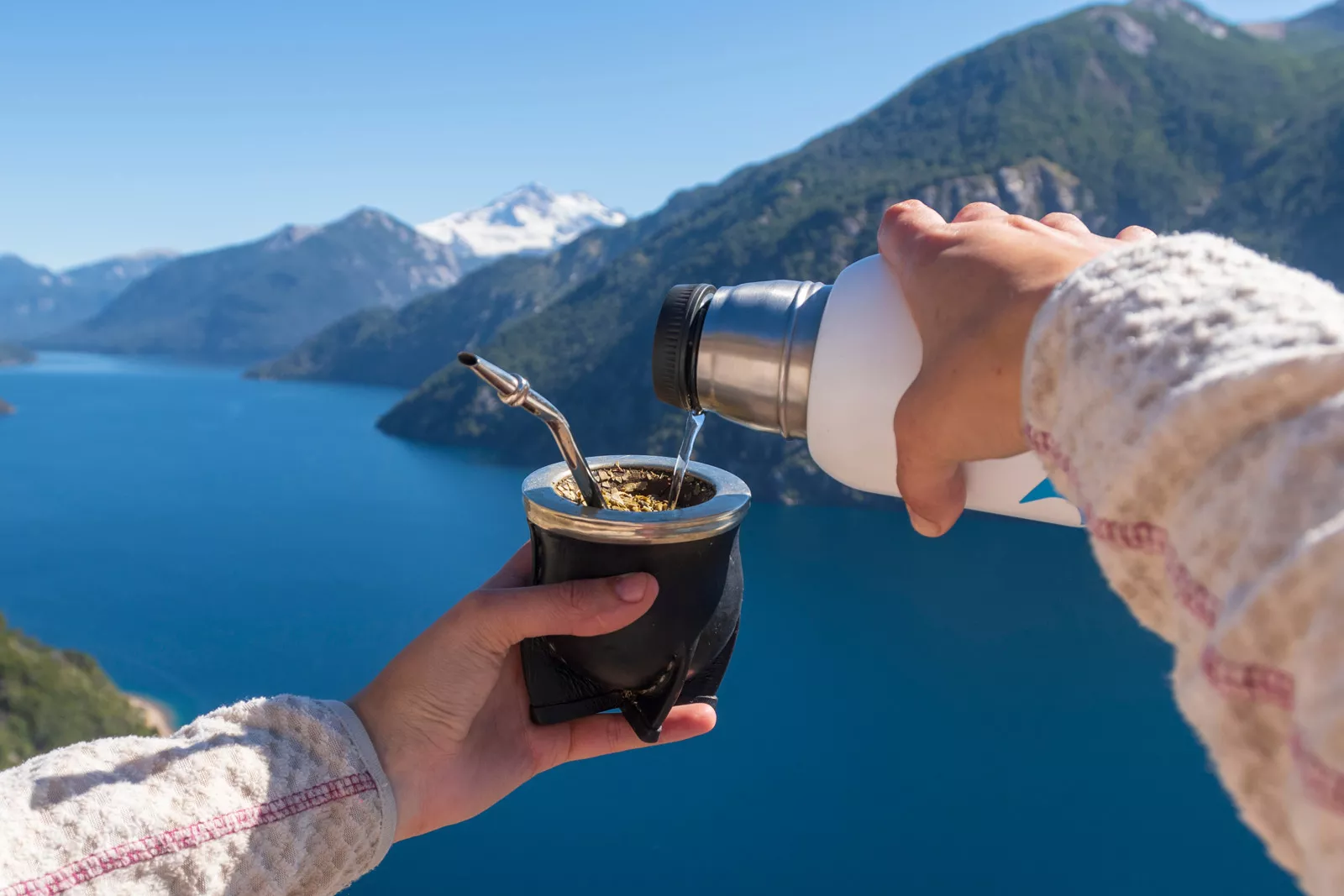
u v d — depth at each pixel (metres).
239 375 150.75
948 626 37.59
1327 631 0.31
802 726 30.95
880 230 0.88
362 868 0.83
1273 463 0.36
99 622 42.12
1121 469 0.44
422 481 66.69
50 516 58.91
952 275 0.70
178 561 50.44
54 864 0.66
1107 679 33.47
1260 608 0.34
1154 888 23.42
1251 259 0.46
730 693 32.94
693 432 1.08
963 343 0.66
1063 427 0.51
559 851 26.23
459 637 0.88
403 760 0.88
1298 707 0.32
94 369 165.88
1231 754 0.36
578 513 0.86
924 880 24.23
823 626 37.22
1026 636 36.72
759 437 52.50
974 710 31.81
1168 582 0.43
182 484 67.06
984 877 24.27
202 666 38.09
